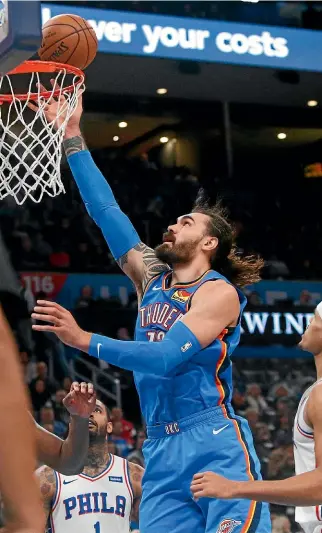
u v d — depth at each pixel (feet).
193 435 11.09
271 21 44.91
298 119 55.98
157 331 11.55
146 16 36.76
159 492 11.22
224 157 59.06
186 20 37.58
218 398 11.28
